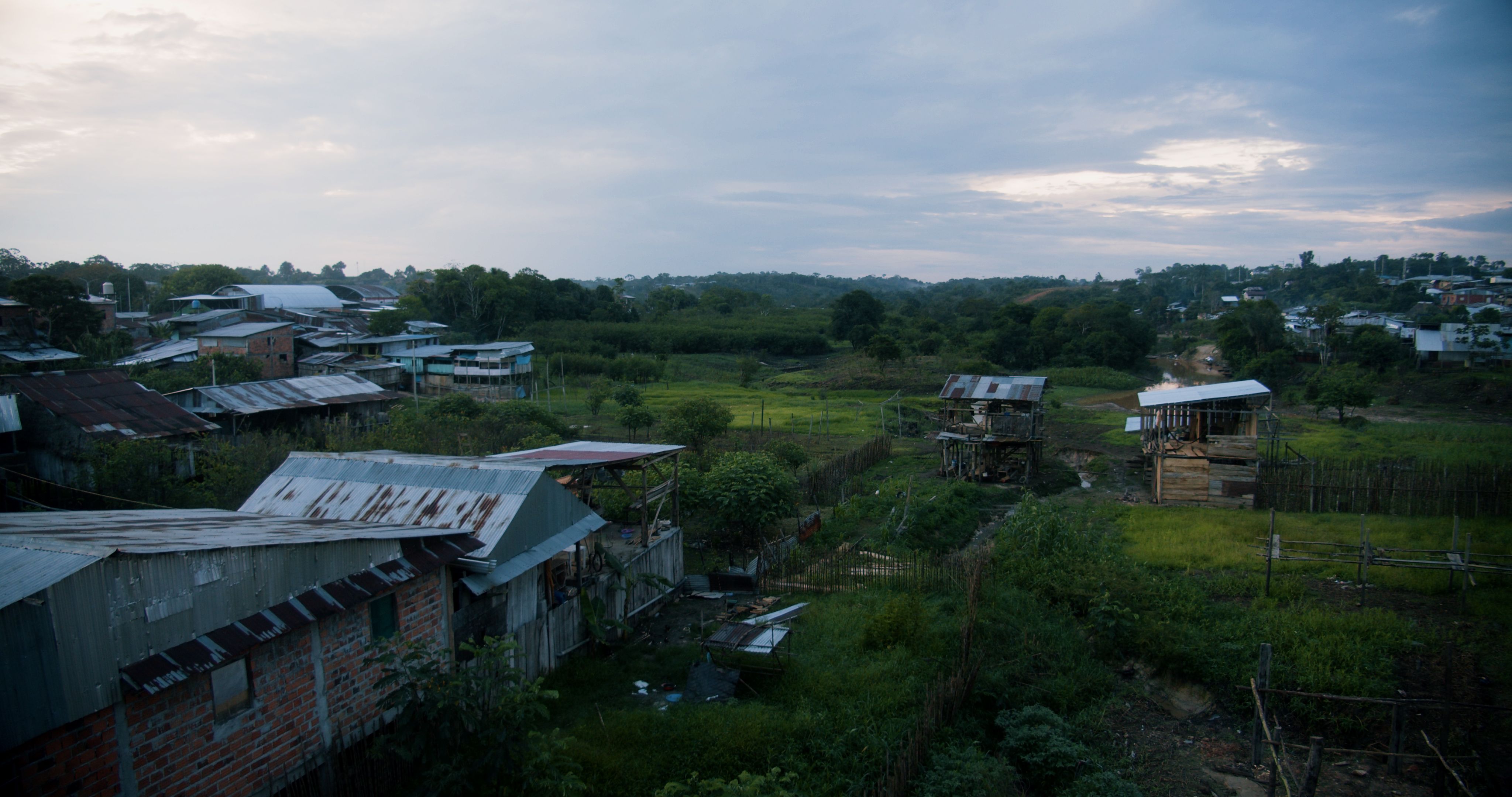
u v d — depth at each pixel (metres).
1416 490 25.62
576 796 11.12
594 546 18.36
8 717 7.23
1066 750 12.77
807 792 11.57
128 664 8.30
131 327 73.75
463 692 10.52
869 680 14.55
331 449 29.36
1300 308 127.25
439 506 14.76
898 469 38.75
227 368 49.53
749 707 13.70
